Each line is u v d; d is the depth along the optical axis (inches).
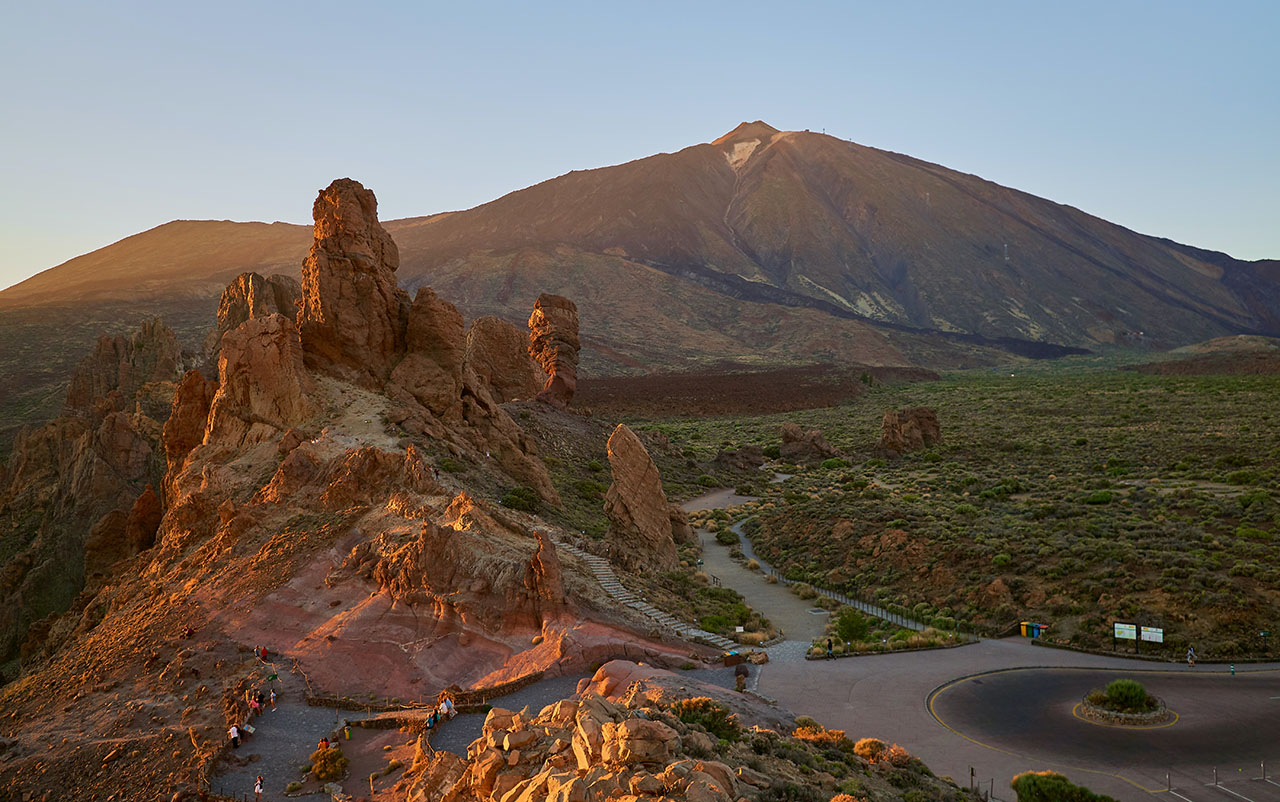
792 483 4537.4
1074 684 1689.2
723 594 2363.4
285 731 1507.1
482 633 1706.4
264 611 1914.4
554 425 4505.4
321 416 2746.1
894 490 4060.0
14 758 1542.8
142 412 4281.5
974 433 5999.0
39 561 3523.6
